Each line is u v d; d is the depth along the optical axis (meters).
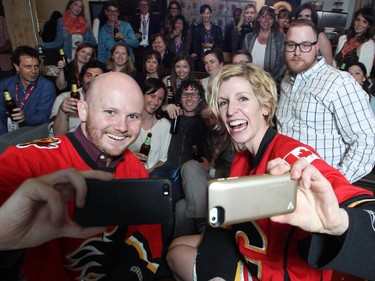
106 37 4.05
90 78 2.35
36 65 2.43
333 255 0.62
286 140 0.99
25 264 0.83
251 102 1.06
